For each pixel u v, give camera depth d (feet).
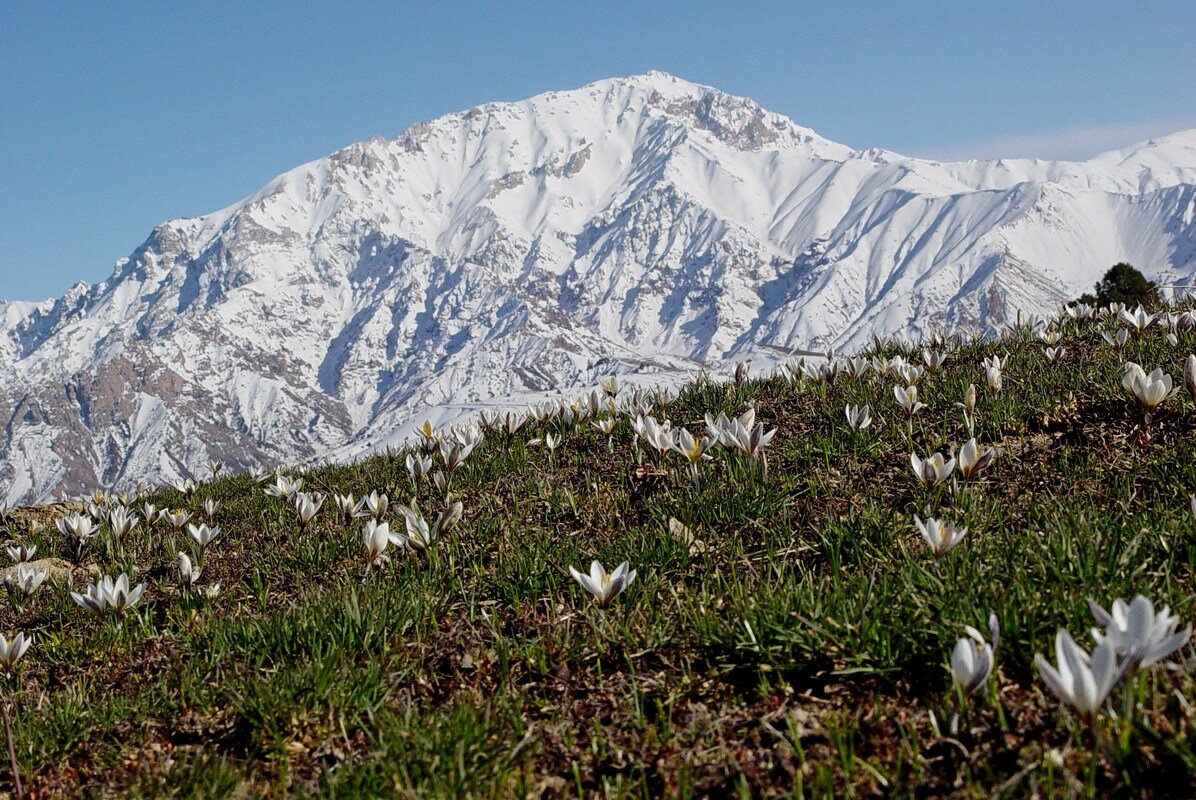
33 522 36.24
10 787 14.94
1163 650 9.86
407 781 12.19
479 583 20.15
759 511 21.67
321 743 14.55
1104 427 23.85
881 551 18.12
